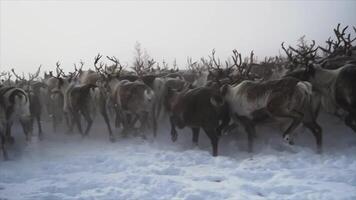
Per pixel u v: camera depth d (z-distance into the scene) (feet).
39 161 30.96
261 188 21.99
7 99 32.30
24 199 22.11
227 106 31.48
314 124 29.55
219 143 34.22
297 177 23.94
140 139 36.91
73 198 21.89
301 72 32.35
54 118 42.86
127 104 36.65
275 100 28.07
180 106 31.99
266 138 33.27
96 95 38.14
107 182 24.48
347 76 29.48
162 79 40.98
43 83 48.29
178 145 35.32
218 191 21.81
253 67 53.88
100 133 41.01
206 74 45.42
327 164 26.09
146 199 21.48
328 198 19.95
